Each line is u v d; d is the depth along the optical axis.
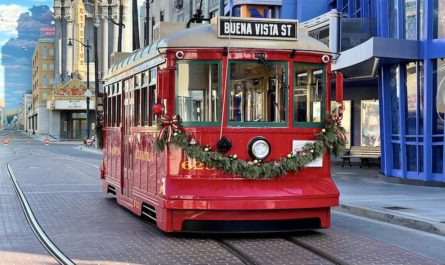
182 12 49.12
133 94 11.57
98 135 15.55
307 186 9.15
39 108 104.88
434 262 7.89
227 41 9.03
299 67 9.32
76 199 15.13
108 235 9.77
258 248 8.55
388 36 20.56
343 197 14.99
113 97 13.83
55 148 57.31
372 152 26.33
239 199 8.72
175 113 9.04
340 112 9.48
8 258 8.08
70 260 7.83
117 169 13.23
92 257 8.05
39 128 105.06
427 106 18.25
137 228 10.46
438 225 10.46
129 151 11.91
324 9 29.69
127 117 12.16
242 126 9.07
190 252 8.30
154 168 9.77
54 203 14.29
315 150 9.26
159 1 58.59
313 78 9.41
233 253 8.22
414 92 18.91
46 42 107.31
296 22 9.31
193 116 9.07
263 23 9.20
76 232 10.11
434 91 18.27
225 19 9.09
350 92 29.08
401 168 19.42
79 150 52.75
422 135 18.48
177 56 9.02
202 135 9.02
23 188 18.06
